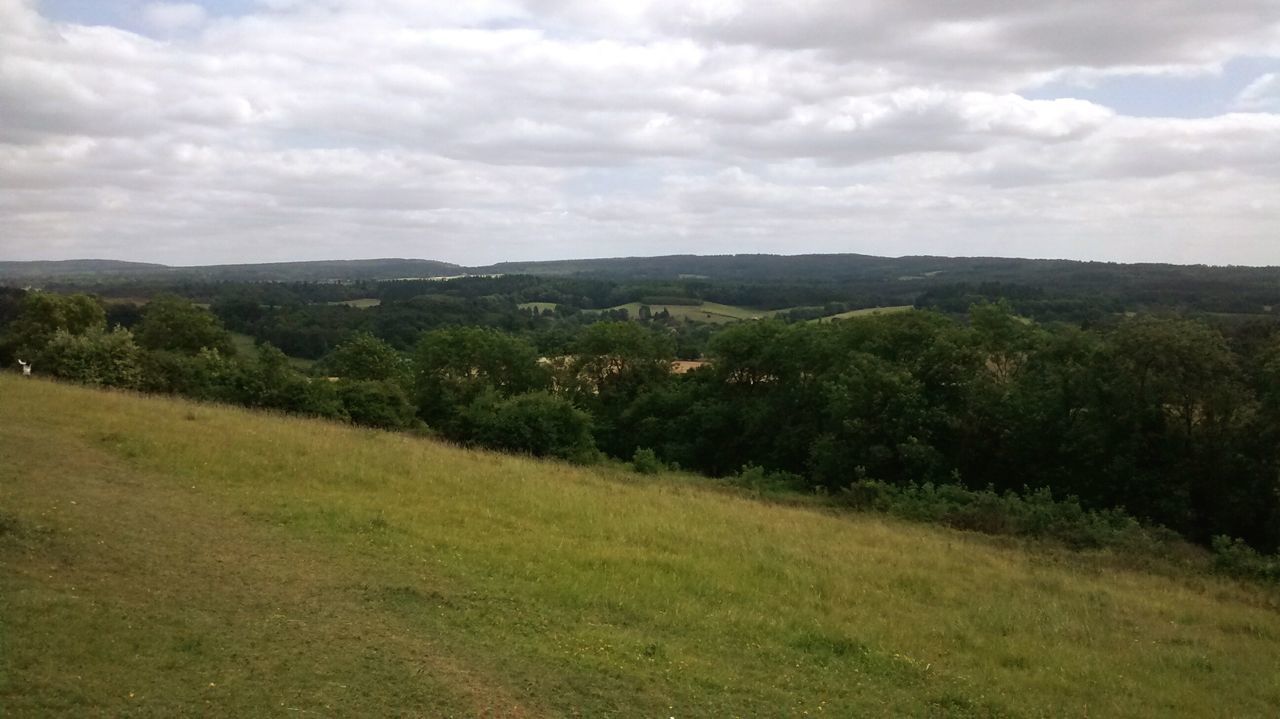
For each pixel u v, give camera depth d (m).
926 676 8.70
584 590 10.01
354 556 10.15
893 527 20.12
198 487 12.55
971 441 31.28
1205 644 11.47
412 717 6.16
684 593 10.61
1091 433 29.08
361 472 15.21
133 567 8.48
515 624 8.55
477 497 14.89
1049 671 9.38
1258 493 26.62
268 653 6.91
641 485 21.23
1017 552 17.64
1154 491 27.77
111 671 6.18
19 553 8.22
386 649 7.35
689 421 47.19
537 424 33.03
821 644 9.29
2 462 11.94
